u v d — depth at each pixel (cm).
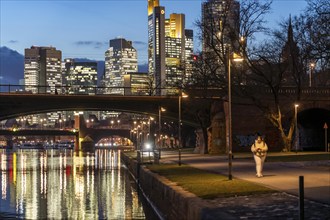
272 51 6675
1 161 13275
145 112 8462
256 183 2833
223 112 7738
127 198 4725
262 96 7619
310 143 9044
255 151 3222
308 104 7875
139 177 5409
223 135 7675
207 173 3675
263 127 7650
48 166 10475
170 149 12138
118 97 8294
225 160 5575
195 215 1958
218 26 6800
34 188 5766
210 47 6881
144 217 3578
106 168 9544
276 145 7656
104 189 5547
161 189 3145
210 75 7444
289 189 2508
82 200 4622
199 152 8544
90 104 8225
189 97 7681
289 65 6944
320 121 8806
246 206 1995
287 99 7731
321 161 4606
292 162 4544
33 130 19562
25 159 14700
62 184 6222
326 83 8588
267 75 6975
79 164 11206
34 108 8000
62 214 3778
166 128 14025
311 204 2000
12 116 8044
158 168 4662
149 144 12038
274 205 2009
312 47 4491
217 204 2053
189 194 2400
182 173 3797
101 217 3606
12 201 4609
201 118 8250
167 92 9775
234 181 2961
